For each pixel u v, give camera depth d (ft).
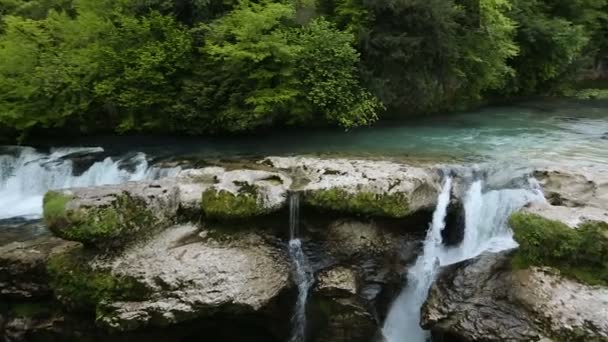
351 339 30.32
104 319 27.68
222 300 28.09
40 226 38.27
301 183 33.83
